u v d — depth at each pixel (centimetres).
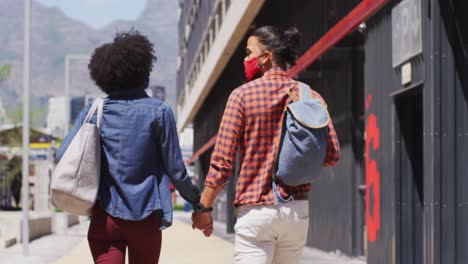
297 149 376
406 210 926
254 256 390
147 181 415
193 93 3697
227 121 390
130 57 428
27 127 1664
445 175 739
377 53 1013
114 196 414
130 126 416
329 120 392
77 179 407
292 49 404
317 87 1639
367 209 1064
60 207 419
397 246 923
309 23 1409
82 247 1770
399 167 930
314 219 1625
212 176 391
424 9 802
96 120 420
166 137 419
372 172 1039
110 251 419
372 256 1031
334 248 1460
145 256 425
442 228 734
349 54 1400
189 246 1747
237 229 394
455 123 741
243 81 2236
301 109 378
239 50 2331
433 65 741
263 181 385
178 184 423
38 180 5516
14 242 2062
